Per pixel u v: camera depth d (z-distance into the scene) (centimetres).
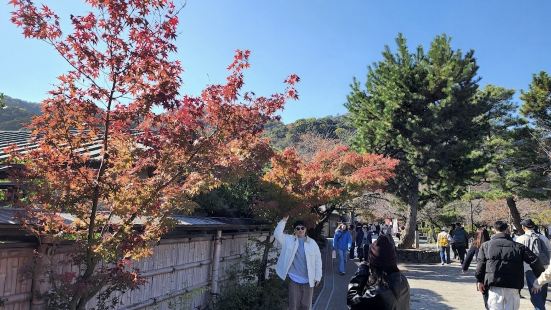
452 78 2172
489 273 654
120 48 418
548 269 602
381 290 420
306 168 1266
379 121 2325
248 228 1069
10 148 439
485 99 2327
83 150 452
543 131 3131
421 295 1255
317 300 1121
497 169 3388
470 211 4350
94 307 529
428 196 2588
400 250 2255
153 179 454
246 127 515
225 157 494
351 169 1367
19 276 422
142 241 436
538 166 3147
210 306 855
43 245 434
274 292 970
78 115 424
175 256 735
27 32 397
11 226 405
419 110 2295
